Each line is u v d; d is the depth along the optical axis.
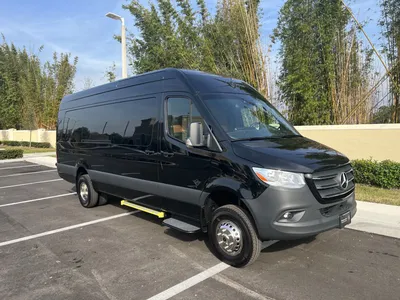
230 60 12.12
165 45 13.41
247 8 12.33
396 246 4.70
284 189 3.61
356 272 3.93
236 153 4.00
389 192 7.41
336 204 3.92
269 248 4.70
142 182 5.50
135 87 5.77
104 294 3.62
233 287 3.67
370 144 8.76
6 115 30.25
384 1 9.20
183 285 3.76
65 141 8.34
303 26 10.03
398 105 9.38
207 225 4.57
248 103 4.98
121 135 6.04
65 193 9.57
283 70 11.38
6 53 30.52
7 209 7.71
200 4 13.51
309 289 3.56
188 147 4.54
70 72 28.67
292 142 4.45
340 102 10.31
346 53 10.23
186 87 4.73
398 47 9.08
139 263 4.39
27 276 4.10
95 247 5.02
